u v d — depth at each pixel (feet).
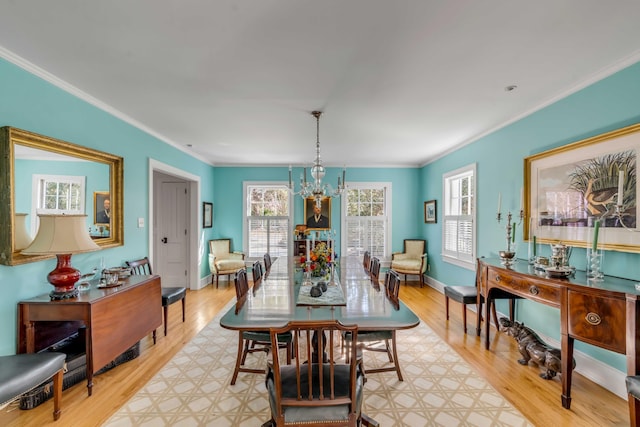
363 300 7.14
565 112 8.49
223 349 9.74
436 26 5.58
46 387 6.82
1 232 6.49
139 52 6.47
